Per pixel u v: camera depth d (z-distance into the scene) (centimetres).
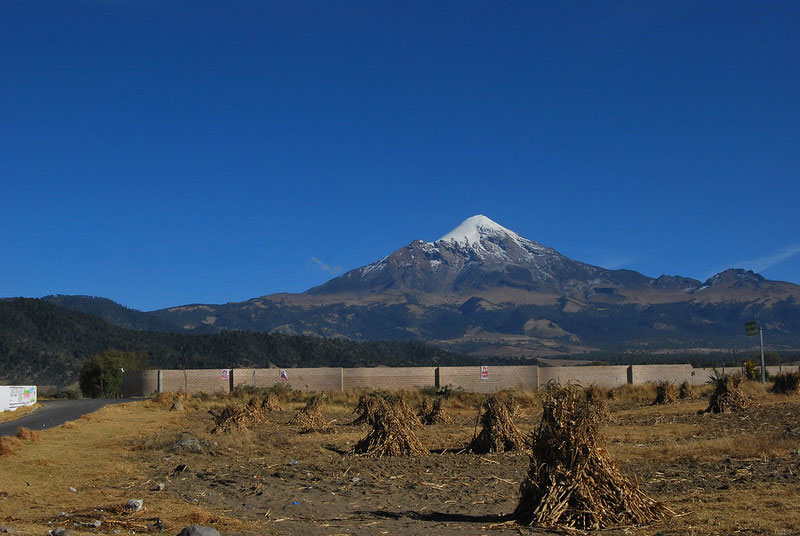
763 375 5647
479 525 1361
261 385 6744
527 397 5050
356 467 2156
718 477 1778
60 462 2202
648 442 2577
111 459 2303
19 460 2180
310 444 2803
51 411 4703
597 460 1361
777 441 2258
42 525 1329
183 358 12606
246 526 1349
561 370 7162
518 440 2472
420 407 4156
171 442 2616
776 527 1240
